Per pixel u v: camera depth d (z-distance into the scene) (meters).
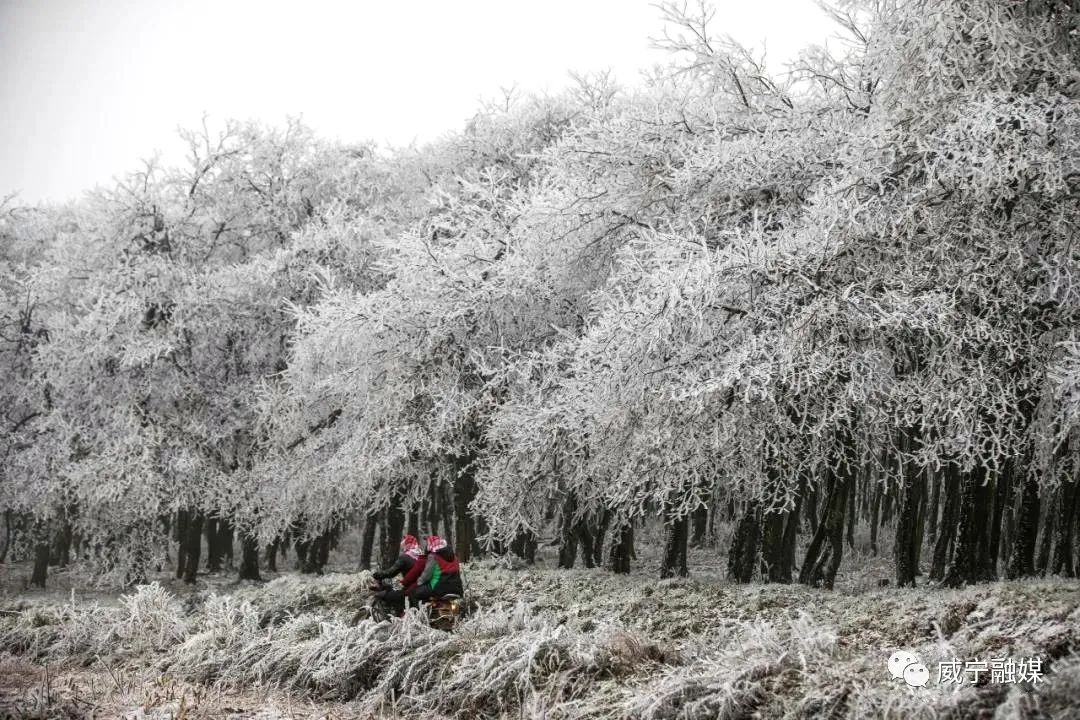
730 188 17.38
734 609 12.74
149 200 29.38
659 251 15.96
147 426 27.00
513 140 29.91
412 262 22.06
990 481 16.19
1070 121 13.48
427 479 24.19
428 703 9.59
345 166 32.31
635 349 15.62
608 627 10.36
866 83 17.69
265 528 26.16
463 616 13.14
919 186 15.32
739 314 15.80
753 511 17.59
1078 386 13.02
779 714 7.77
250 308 28.88
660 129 19.16
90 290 27.56
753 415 15.75
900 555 17.70
